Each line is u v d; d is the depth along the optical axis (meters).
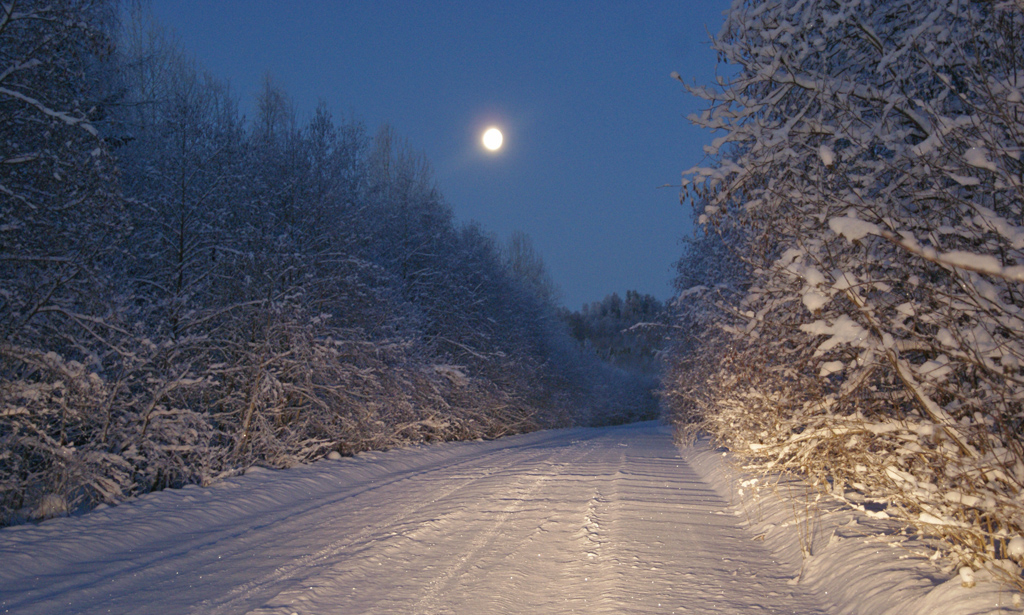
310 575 6.21
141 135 14.46
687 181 6.76
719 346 11.86
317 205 17.58
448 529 8.43
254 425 14.44
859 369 5.02
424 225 29.17
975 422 4.18
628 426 57.72
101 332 10.39
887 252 5.36
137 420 10.88
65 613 5.25
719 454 15.23
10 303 8.69
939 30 5.43
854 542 5.75
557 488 12.18
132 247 13.10
